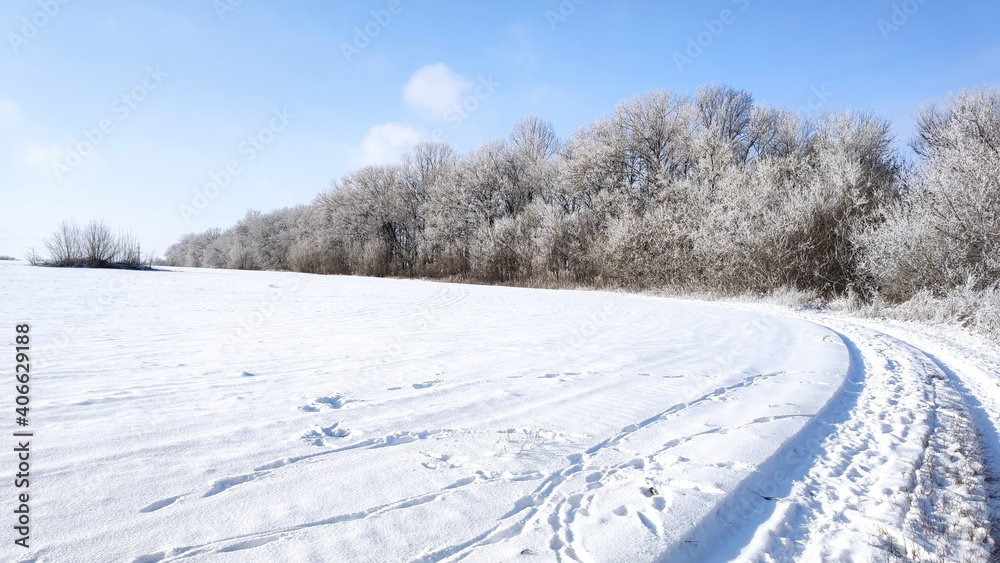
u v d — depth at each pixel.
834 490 3.37
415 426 4.02
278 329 9.37
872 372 6.80
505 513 2.73
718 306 17.44
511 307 15.32
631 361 6.84
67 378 5.14
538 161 38.38
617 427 4.14
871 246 16.11
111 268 34.75
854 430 4.47
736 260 20.30
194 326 9.49
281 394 4.79
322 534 2.44
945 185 14.12
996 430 4.80
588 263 29.41
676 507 2.86
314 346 7.54
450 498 2.87
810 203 18.86
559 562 2.31
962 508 3.19
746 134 35.28
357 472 3.14
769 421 4.40
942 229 14.07
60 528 2.38
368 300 17.17
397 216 48.34
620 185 31.58
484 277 35.06
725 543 2.69
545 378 5.74
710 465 3.45
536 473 3.24
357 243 49.25
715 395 5.20
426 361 6.55
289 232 62.12
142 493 2.75
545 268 31.16
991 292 11.87
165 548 2.27
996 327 10.23
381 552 2.32
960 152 14.62
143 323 9.70
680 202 24.77
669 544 2.50
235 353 6.81
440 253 41.25
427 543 2.41
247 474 3.04
